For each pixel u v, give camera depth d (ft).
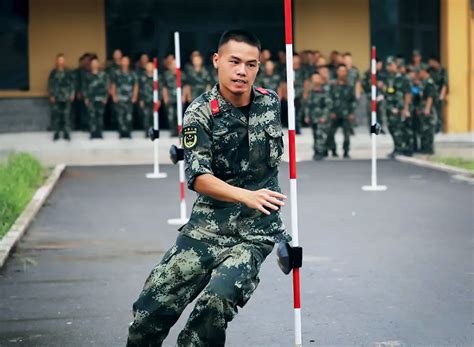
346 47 93.15
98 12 89.61
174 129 83.71
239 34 16.76
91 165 64.44
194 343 16.37
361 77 93.20
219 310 16.17
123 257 33.24
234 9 92.58
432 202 46.16
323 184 53.52
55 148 78.07
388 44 93.91
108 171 60.70
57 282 29.32
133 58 91.04
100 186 53.36
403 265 31.27
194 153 16.69
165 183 54.44
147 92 82.89
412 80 70.38
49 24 88.99
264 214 17.07
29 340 22.88
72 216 42.73
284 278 29.45
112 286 28.73
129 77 82.79
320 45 92.89
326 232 37.83
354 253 33.40
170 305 17.21
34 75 88.79
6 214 40.73
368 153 73.36
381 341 22.53
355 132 88.89
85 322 24.53
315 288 28.09
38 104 88.58
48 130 88.74
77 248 34.99
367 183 53.88
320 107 67.05
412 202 46.24
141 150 76.43
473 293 27.27
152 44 91.25
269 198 16.01
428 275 29.68
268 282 28.94
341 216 41.98
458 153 72.84
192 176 16.47
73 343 22.63
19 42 88.63
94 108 82.64
